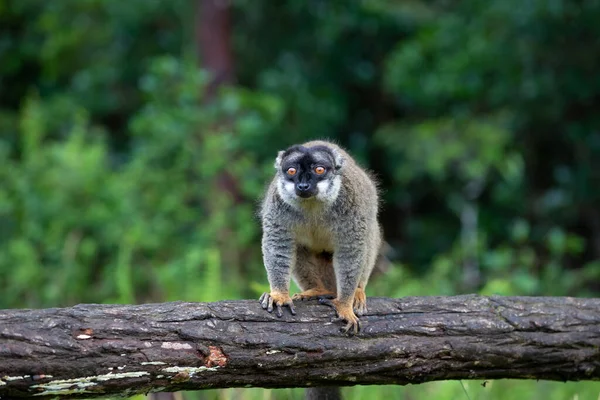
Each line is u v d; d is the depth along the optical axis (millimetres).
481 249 15867
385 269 13969
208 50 21438
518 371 7344
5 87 24781
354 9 23656
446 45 21438
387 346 7125
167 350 6680
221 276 13320
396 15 23656
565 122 21266
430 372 7242
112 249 14883
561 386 10953
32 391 6410
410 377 7230
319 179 8188
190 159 16438
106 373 6535
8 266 14266
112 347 6543
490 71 20906
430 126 20625
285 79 22375
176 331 6754
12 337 6359
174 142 16625
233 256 14555
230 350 6859
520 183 20656
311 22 23984
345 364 7105
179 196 15891
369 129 25172
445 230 22859
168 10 23125
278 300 7238
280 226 8359
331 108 23000
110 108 23266
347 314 7242
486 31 20562
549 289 15000
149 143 17188
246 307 7105
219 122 17203
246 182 15953
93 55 23656
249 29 23984
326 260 9039
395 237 24312
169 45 23797
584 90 20172
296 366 7023
